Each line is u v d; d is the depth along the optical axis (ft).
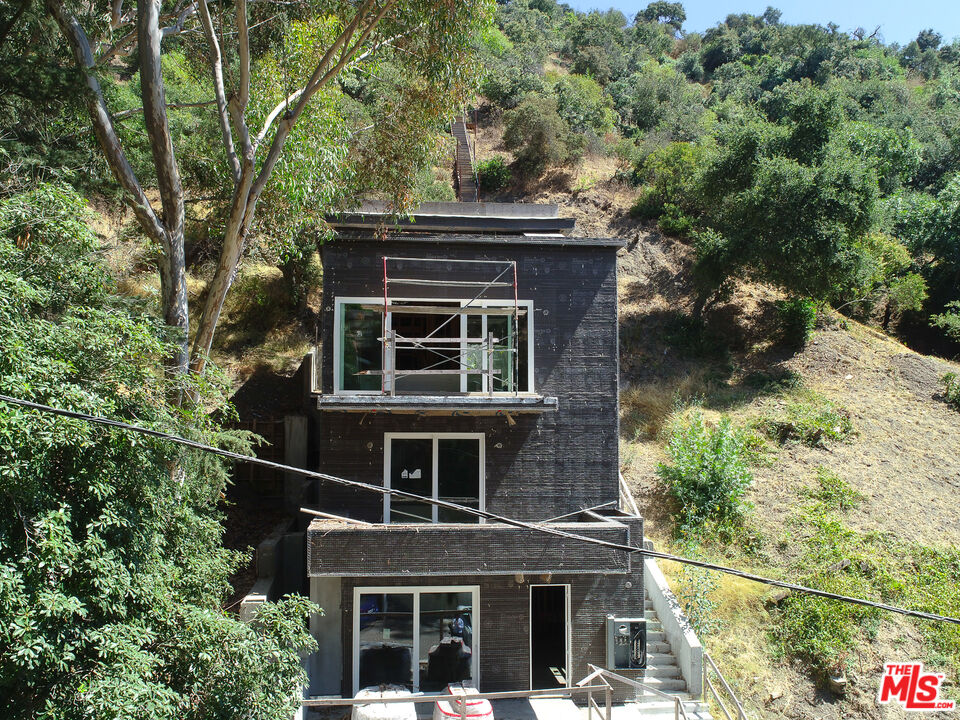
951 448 71.41
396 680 45.80
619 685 46.75
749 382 81.56
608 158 127.54
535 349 50.26
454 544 44.42
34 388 26.35
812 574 55.72
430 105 52.70
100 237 74.38
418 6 46.29
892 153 122.83
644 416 75.25
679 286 96.27
